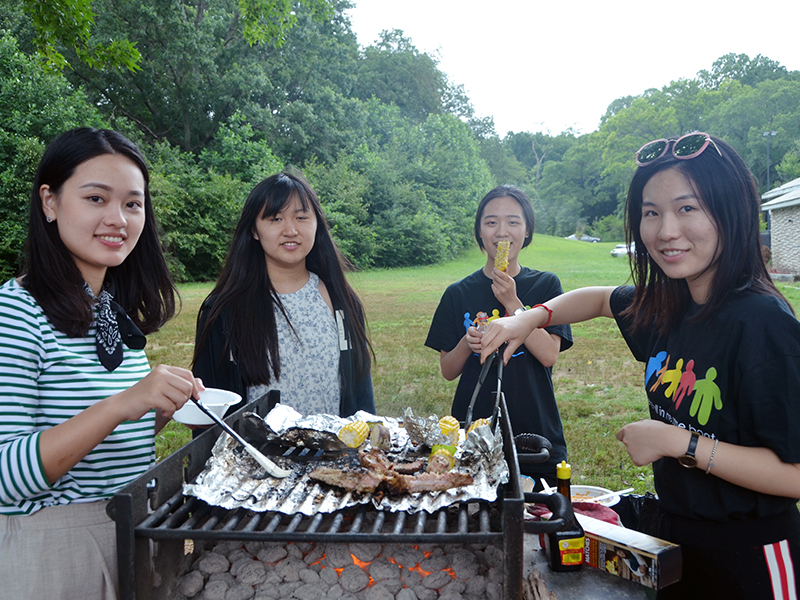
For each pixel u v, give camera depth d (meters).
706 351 1.40
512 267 2.74
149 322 1.77
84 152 1.41
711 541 1.41
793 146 52.59
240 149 26.36
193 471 1.41
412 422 1.62
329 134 31.59
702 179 1.35
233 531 1.09
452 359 2.63
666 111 64.19
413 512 1.21
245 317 2.20
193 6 28.75
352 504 1.23
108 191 1.43
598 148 71.12
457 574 1.30
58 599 1.38
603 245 45.31
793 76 71.50
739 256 1.36
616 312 1.89
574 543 1.50
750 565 1.37
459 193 36.72
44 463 1.19
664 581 1.37
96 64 6.23
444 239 31.27
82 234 1.42
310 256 2.43
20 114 18.45
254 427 1.60
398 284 21.09
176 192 20.94
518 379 2.49
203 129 29.16
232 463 1.43
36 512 1.38
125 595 1.08
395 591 1.27
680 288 1.55
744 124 58.03
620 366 8.16
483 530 1.14
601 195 72.44
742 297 1.37
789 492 1.27
